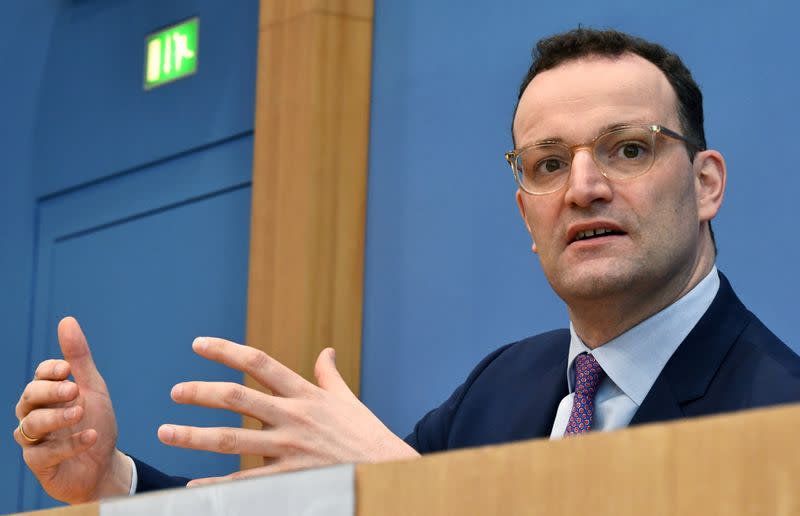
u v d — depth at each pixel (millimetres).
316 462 1790
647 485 977
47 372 2094
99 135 4941
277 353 3900
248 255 4289
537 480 1034
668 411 2092
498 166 3604
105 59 4988
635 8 3393
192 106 4598
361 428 1826
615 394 2201
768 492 917
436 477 1094
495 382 2561
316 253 3889
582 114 2201
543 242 2213
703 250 2275
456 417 2564
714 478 945
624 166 2168
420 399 3662
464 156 3697
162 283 4582
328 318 3855
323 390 1882
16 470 4844
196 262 4477
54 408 2094
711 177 2297
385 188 3887
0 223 5242
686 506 954
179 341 4461
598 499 999
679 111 2252
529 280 3467
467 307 3600
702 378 2105
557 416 2299
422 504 1098
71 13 5176
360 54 4004
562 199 2182
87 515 1335
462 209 3670
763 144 3086
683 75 2303
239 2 4520
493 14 3699
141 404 4531
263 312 3998
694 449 958
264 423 1811
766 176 3068
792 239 2996
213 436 1758
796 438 910
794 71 3066
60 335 2184
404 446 1819
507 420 2438
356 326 3863
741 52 3168
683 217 2178
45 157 5137
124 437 4551
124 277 4727
